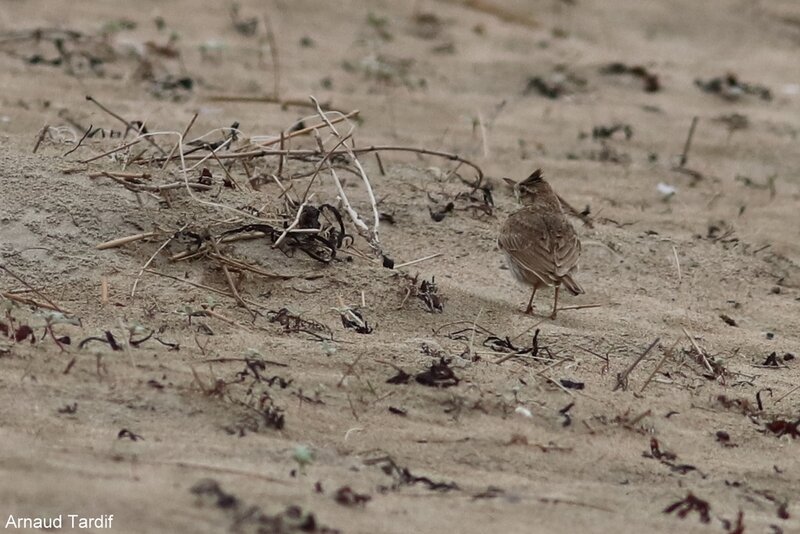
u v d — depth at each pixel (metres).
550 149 18.77
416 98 20.33
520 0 27.36
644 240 14.90
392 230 13.72
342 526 8.18
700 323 13.02
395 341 11.20
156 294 11.23
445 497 8.91
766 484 9.97
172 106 17.80
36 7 21.83
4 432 8.81
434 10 25.61
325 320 11.41
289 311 11.42
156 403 9.48
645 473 9.79
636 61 24.30
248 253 12.00
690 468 9.98
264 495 8.44
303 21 23.67
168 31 21.69
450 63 22.61
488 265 13.50
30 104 16.89
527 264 12.70
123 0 23.08
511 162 17.80
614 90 22.47
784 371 12.11
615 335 12.22
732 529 9.13
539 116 20.42
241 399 9.72
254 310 11.32
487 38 24.44
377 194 14.30
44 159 12.42
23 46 19.75
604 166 18.33
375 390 10.19
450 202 14.44
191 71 19.84
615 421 10.41
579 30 26.34
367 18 24.22
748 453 10.38
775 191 18.27
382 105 19.67
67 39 20.17
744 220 16.72
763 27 28.17
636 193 17.36
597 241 14.56
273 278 11.82
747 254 15.20
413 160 16.89
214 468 8.72
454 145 18.14
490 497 9.01
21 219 11.58
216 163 13.73
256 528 7.96
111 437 8.97
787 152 20.09
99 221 11.79
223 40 21.77
